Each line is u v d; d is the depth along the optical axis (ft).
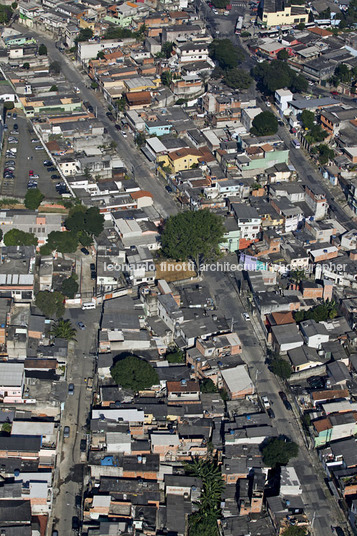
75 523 650.43
